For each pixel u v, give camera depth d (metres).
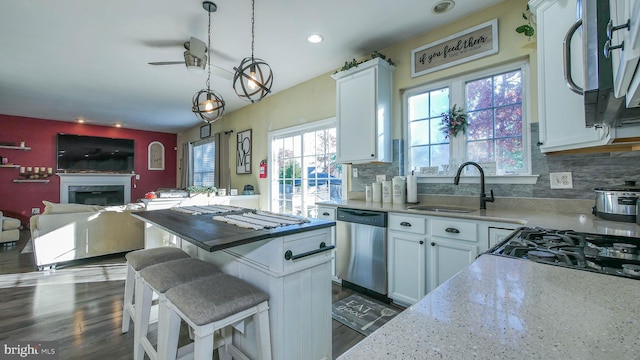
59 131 6.61
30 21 2.55
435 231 2.18
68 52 3.16
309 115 4.01
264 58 3.34
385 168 3.12
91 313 2.39
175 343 1.37
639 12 0.51
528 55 2.23
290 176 4.39
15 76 3.85
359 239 2.67
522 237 1.26
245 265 1.61
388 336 0.48
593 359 0.40
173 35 2.81
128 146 7.39
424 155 2.89
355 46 3.07
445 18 2.57
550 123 1.71
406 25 2.67
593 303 0.60
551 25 1.68
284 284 1.41
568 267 0.85
